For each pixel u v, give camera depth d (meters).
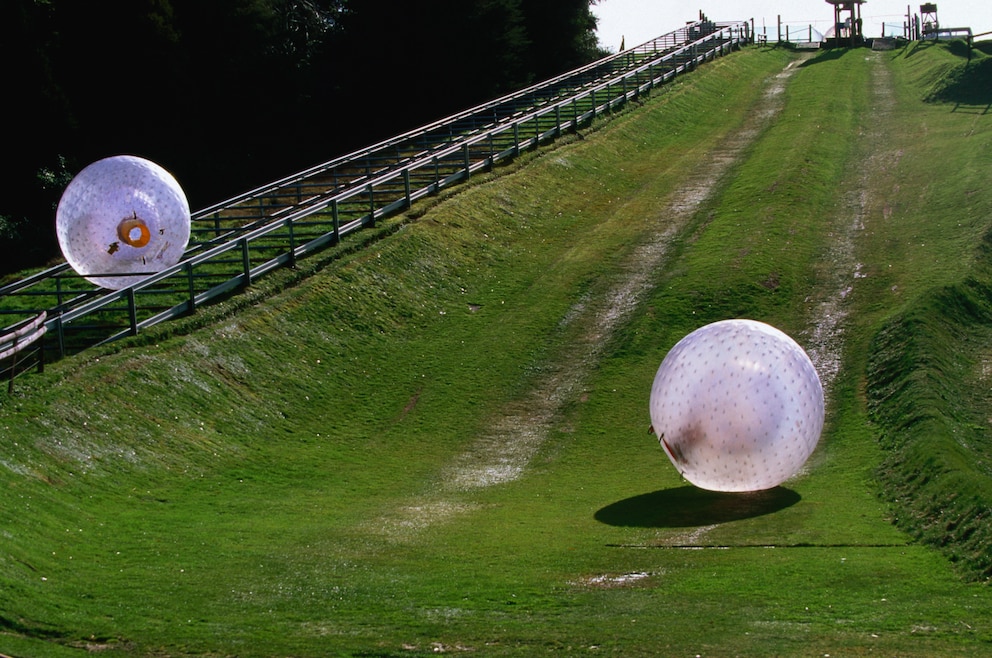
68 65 48.31
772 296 30.48
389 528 16.95
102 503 17.97
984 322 27.53
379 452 22.55
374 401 25.42
